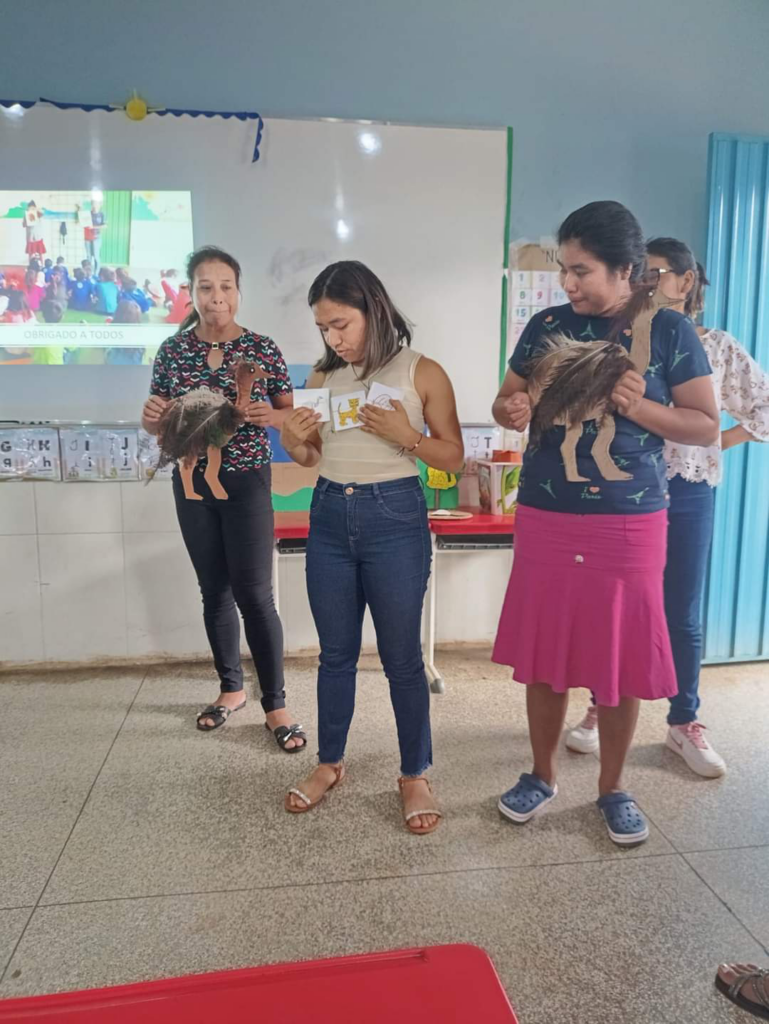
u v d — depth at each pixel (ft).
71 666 9.62
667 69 9.43
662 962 4.57
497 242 9.49
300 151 8.99
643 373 5.26
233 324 7.13
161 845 5.78
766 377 6.95
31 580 9.39
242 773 6.91
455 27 9.03
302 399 5.75
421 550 5.79
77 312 8.98
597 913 5.00
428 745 6.26
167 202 8.89
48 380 9.07
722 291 9.18
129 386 9.20
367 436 5.65
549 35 9.17
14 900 5.14
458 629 10.42
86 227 8.83
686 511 6.66
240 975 2.21
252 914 4.98
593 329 5.37
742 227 9.11
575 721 8.08
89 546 9.43
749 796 6.56
